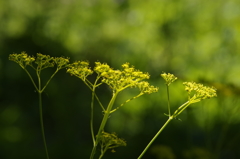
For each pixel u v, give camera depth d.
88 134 10.56
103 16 14.34
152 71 11.59
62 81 11.42
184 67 10.73
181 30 11.89
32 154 9.48
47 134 10.98
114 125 10.29
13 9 12.55
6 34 12.10
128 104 9.85
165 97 8.84
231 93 5.41
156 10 12.27
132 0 13.67
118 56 12.63
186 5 12.01
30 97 11.41
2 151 9.38
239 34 10.38
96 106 11.00
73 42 13.08
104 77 3.05
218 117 6.24
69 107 10.93
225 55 10.05
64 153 9.49
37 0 13.25
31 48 12.27
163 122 8.84
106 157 8.85
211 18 11.57
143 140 8.95
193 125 7.42
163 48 11.94
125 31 13.27
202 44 10.97
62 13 13.63
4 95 11.37
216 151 5.50
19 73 11.30
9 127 10.67
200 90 3.04
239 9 11.19
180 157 7.59
